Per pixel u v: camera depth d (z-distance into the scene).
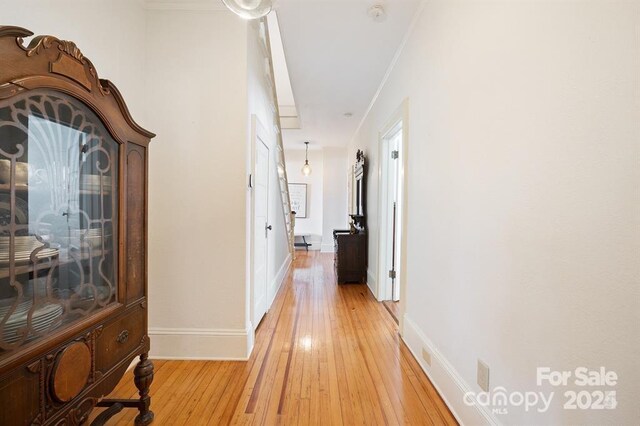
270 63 2.97
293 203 8.09
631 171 0.72
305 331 2.67
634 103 0.71
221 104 2.14
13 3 1.26
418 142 2.21
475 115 1.41
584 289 0.84
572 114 0.88
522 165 1.09
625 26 0.73
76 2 1.55
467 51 1.48
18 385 0.87
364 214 4.62
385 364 2.10
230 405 1.64
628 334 0.73
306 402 1.67
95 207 1.22
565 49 0.90
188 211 2.15
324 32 2.44
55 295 1.04
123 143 1.34
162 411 1.59
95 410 1.61
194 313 2.16
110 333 1.26
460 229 1.55
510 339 1.15
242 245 2.16
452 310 1.63
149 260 2.14
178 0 2.08
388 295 3.58
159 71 2.13
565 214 0.91
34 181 0.97
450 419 1.55
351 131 5.80
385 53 2.76
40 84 0.92
